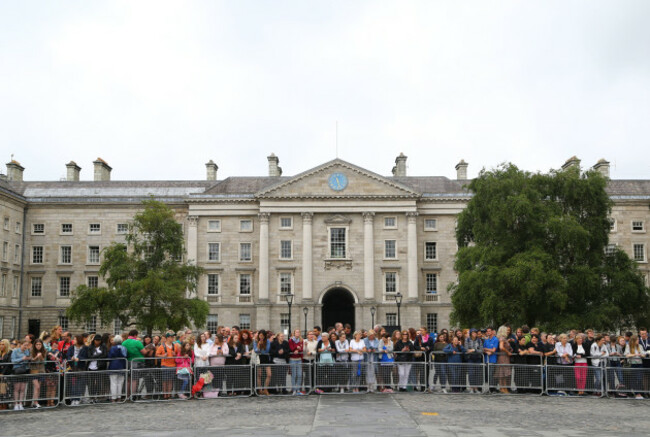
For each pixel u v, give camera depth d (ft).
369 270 233.96
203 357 74.33
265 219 236.63
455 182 261.65
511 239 148.97
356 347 77.61
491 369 75.97
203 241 240.94
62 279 239.30
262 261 234.58
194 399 72.84
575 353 78.07
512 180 152.25
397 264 236.02
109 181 260.83
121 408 67.26
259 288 234.17
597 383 74.64
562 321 135.74
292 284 235.40
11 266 229.45
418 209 241.55
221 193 247.29
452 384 76.28
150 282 173.88
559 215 147.74
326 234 238.27
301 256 236.84
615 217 239.09
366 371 76.64
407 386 76.89
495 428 51.13
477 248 152.87
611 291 144.66
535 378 75.56
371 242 235.81
